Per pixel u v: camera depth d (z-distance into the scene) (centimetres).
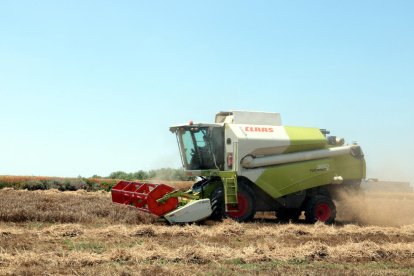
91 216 1479
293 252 1005
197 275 797
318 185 1745
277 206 1694
